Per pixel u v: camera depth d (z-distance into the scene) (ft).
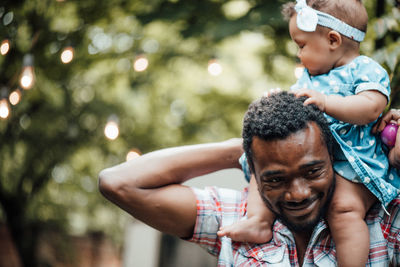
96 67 20.95
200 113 25.82
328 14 5.48
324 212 5.34
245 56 20.84
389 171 5.63
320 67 5.62
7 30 16.57
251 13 13.42
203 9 14.37
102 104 21.11
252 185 6.13
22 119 20.72
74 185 24.91
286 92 5.27
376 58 6.99
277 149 4.94
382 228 5.65
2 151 20.93
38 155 21.72
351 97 5.21
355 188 5.40
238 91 24.63
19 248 23.09
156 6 14.40
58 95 20.27
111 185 6.17
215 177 16.89
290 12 5.81
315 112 5.07
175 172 6.31
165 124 24.68
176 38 18.11
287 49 16.49
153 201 6.17
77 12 17.34
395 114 5.50
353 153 5.33
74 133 21.52
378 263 5.54
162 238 22.43
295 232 5.84
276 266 5.79
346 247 5.31
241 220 5.95
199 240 6.35
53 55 17.85
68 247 25.81
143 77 20.11
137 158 6.43
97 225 28.40
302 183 5.01
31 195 22.47
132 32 18.44
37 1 16.70
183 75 23.13
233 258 6.01
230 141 6.56
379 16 7.92
